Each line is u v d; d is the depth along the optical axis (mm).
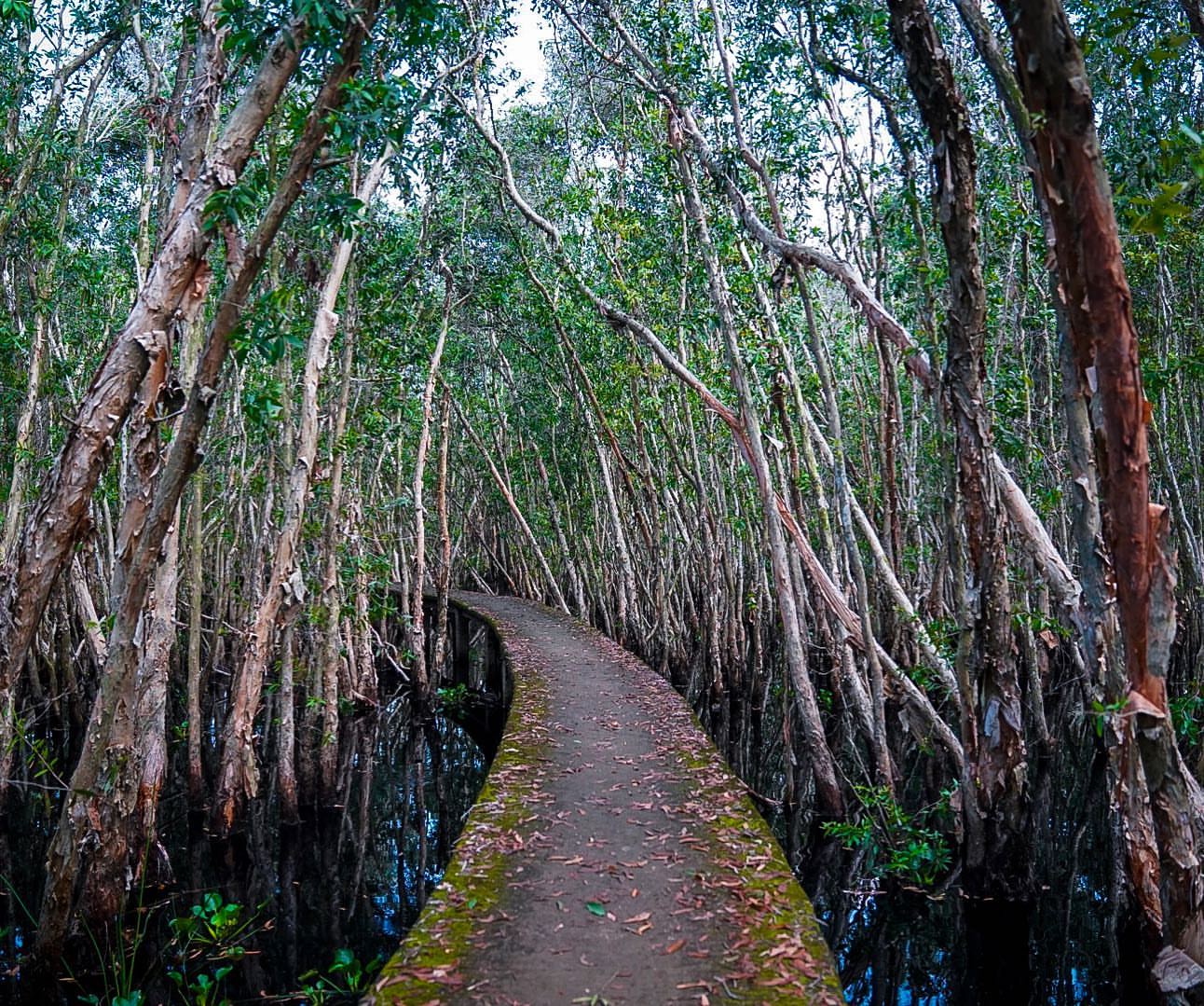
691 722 8883
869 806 7891
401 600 20062
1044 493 10297
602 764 7391
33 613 5340
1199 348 10117
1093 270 3049
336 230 6102
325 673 10852
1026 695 12562
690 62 9148
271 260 9641
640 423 15359
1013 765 6574
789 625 8953
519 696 10211
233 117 5410
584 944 4145
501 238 15094
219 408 12617
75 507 5340
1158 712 3527
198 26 6117
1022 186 10391
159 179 10711
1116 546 3379
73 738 12578
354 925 7734
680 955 4027
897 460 12500
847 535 8000
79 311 12672
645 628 17141
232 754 9172
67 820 6016
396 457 17641
